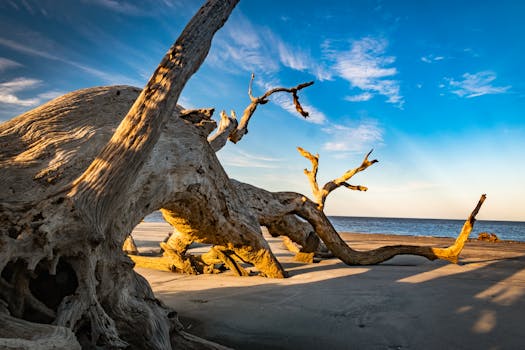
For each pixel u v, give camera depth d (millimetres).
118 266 2889
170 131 4527
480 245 17453
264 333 3861
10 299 2100
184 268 7777
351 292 5570
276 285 6246
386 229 55656
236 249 6828
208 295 5500
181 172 4520
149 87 2686
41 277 2482
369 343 3539
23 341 1435
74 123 3277
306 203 8695
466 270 7988
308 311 4590
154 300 3320
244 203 6738
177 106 5176
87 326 2359
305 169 9805
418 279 6734
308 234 9836
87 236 2445
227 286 6191
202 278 7141
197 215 5609
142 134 2572
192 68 2818
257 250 6848
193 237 6379
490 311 4465
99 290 2719
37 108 3363
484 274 7359
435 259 9883
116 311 2844
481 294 5375
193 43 2812
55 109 3336
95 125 3357
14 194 2363
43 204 2330
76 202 2391
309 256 9898
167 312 3338
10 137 2910
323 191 9461
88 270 2443
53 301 2447
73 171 2768
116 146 2555
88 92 3711
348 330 3895
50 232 2219
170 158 4262
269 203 8000
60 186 2555
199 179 4984
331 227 8938
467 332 3744
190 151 4711
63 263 2543
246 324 4141
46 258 2312
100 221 2523
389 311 4531
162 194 4191
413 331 3809
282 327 4027
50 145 2922
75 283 2531
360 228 56344
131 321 2869
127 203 3393
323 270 8156
